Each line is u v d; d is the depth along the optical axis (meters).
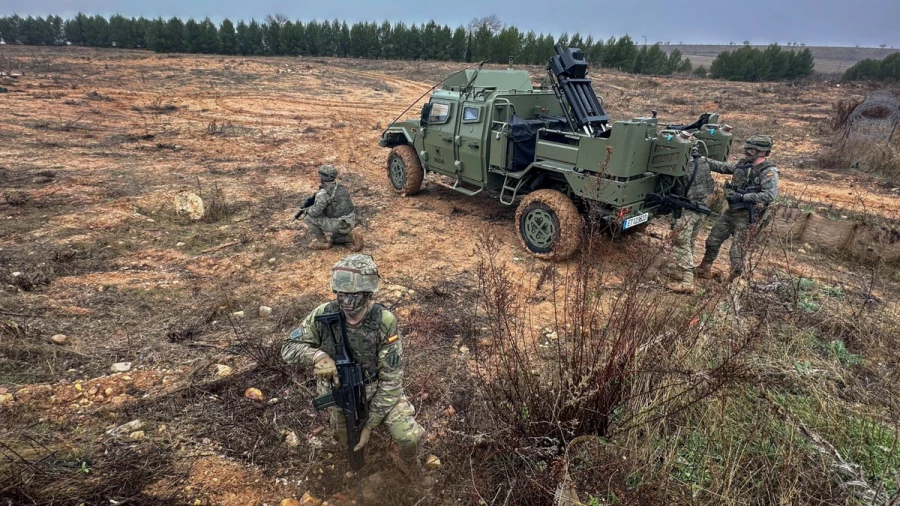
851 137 12.05
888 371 3.76
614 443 2.82
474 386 3.62
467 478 2.77
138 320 4.36
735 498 2.53
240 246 6.30
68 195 7.66
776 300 4.60
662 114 18.09
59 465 2.72
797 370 3.50
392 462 2.99
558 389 2.94
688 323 3.51
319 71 27.94
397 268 5.86
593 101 6.44
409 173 8.36
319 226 6.11
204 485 2.72
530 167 6.13
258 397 3.42
